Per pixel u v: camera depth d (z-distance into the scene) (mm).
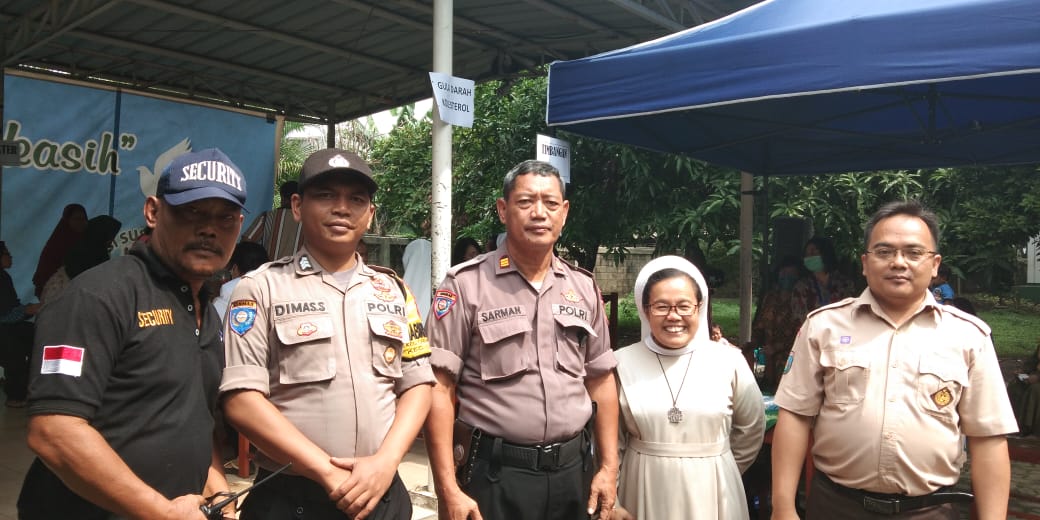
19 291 7078
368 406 1961
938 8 2824
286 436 1831
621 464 2627
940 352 2090
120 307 1591
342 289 2051
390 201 10383
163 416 1634
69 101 7312
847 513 2156
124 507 1501
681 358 2559
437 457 2256
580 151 7883
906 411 2074
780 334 4852
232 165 1796
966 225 7863
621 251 8617
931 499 2080
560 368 2340
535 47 6711
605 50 6762
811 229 6566
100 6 5383
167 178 1708
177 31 6309
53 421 1467
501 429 2250
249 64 7293
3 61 6371
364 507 1843
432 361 2297
